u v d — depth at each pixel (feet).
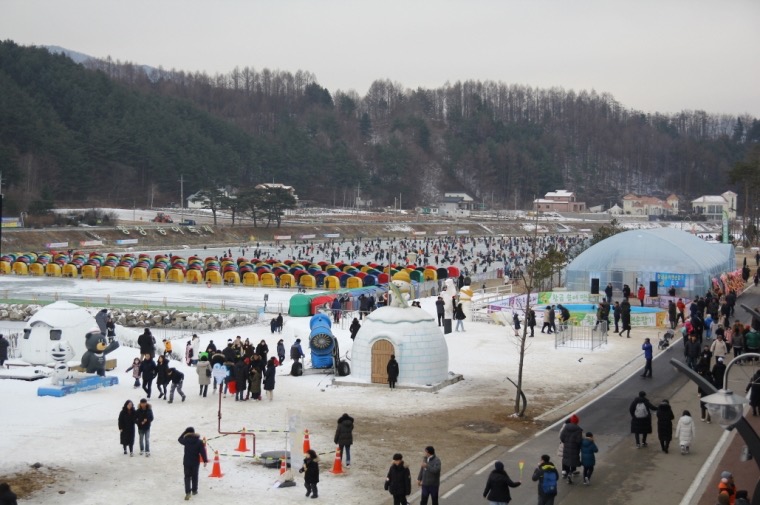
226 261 391.86
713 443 105.91
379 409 124.06
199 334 211.61
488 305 234.38
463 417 119.96
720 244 307.37
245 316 243.60
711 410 55.72
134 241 570.46
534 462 98.68
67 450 100.68
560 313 205.05
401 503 77.97
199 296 308.40
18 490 86.07
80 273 387.75
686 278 243.60
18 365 157.28
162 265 390.21
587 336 191.83
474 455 101.45
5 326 242.99
